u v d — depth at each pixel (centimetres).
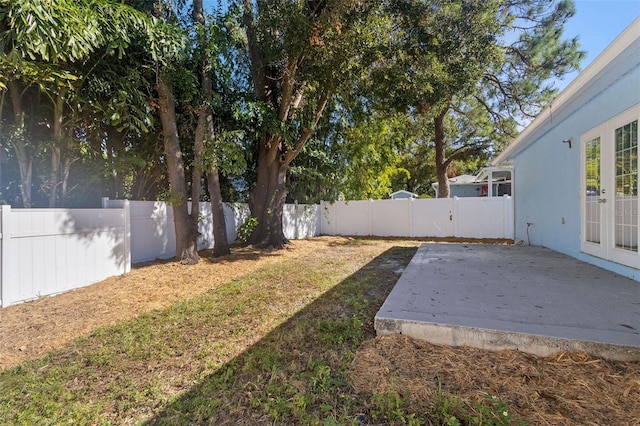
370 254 788
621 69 368
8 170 558
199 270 589
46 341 302
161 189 827
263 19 641
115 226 537
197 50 614
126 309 389
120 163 622
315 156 1079
